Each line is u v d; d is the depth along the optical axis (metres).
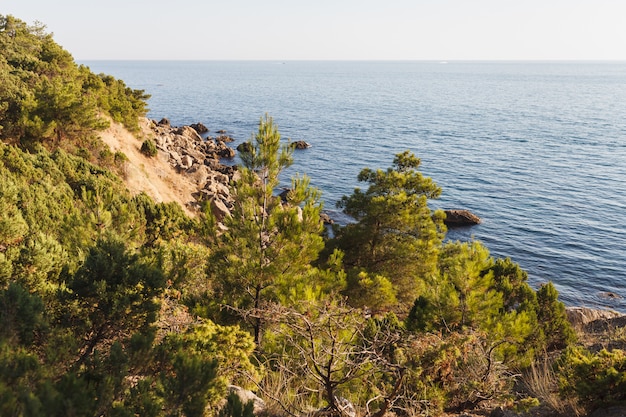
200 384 5.73
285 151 13.62
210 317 11.59
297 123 131.38
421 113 162.38
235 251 13.17
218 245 13.45
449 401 9.27
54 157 29.86
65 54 56.72
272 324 10.70
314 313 9.70
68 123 35.50
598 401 7.93
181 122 125.06
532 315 12.95
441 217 23.19
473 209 58.69
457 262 12.91
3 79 35.75
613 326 15.47
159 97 199.12
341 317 8.77
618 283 40.22
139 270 8.02
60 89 35.62
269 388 8.74
